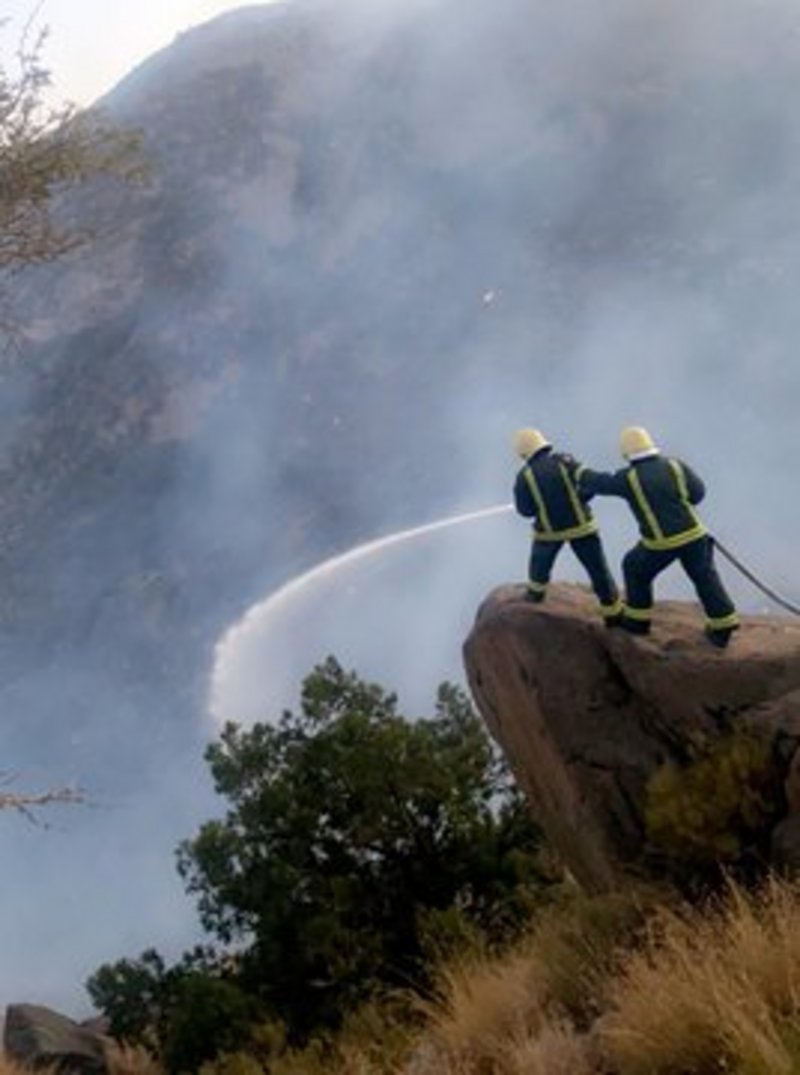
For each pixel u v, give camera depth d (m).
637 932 6.02
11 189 9.39
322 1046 9.12
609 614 7.74
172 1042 10.34
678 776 6.85
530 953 7.29
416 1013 8.62
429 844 11.07
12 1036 13.07
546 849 11.48
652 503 7.29
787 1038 3.86
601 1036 4.99
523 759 8.61
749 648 7.26
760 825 6.46
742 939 4.94
